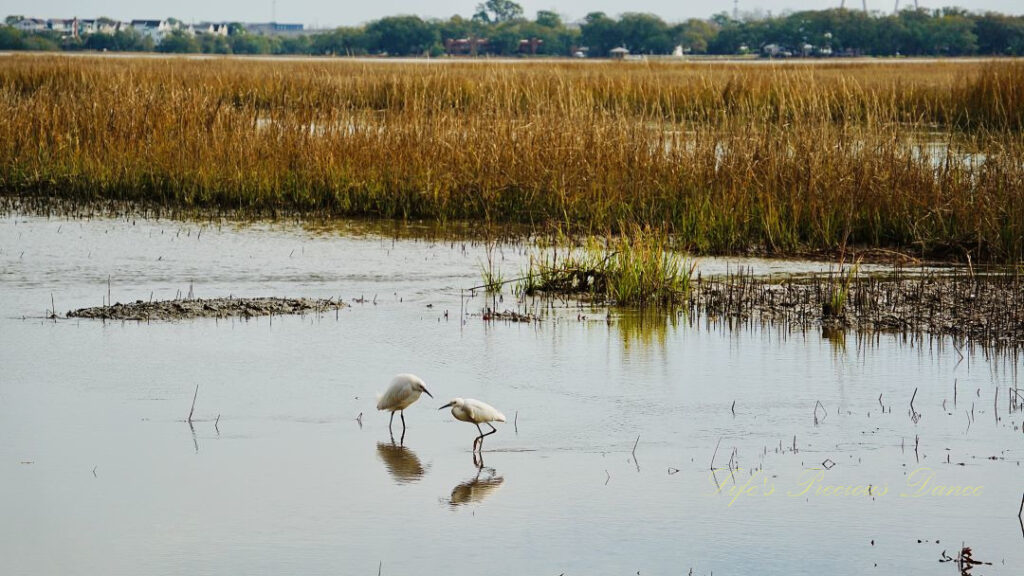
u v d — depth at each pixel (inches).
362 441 402.0
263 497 349.1
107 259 741.3
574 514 339.3
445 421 426.9
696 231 796.6
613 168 876.6
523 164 912.3
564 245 787.4
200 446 393.7
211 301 611.2
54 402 438.6
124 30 7578.7
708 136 896.3
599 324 583.8
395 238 833.5
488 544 317.7
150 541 317.7
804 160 831.1
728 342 544.4
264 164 975.6
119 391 453.7
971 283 661.3
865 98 982.4
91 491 351.9
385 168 949.8
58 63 2289.6
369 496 351.3
